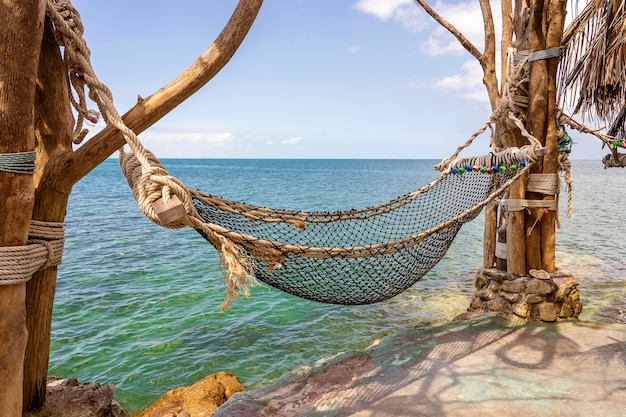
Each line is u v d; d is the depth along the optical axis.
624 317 8.09
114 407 3.41
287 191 46.50
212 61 2.84
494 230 6.89
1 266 2.29
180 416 4.91
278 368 6.65
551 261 6.41
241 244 2.93
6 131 2.29
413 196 5.30
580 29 6.32
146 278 11.80
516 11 6.41
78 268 12.80
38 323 3.02
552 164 6.10
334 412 4.11
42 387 3.12
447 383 4.54
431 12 6.98
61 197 2.96
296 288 4.03
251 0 2.84
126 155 3.12
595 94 6.68
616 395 4.20
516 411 3.97
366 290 4.55
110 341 7.71
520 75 6.17
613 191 43.66
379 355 5.36
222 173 98.00
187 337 7.84
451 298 9.63
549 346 5.37
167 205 2.49
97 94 2.86
